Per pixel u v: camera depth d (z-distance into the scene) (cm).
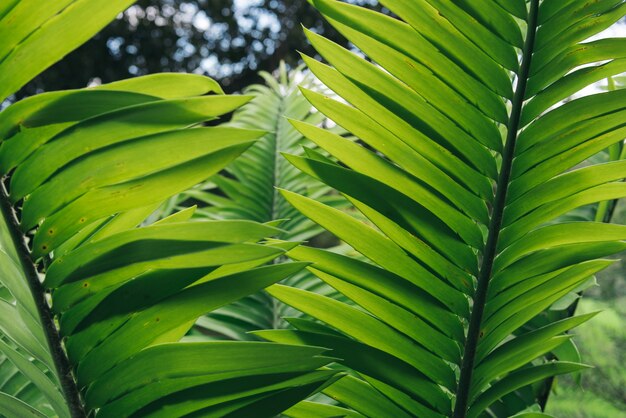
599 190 99
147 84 75
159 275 79
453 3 94
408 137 97
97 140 73
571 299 129
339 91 95
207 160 74
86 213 76
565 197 100
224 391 81
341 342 99
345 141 96
